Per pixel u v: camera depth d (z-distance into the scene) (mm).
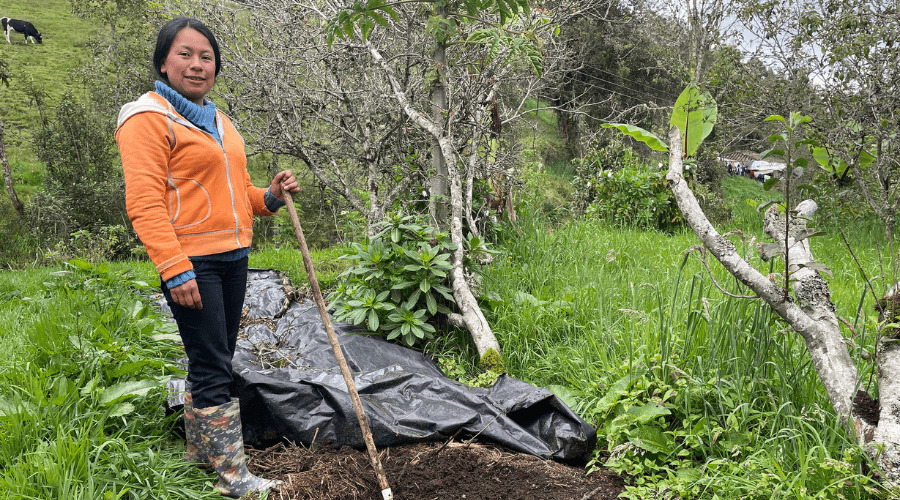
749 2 10828
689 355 3180
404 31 5453
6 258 16219
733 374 3018
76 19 38719
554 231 7109
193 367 2580
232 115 6445
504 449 2951
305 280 5797
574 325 4230
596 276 5242
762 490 2379
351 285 4398
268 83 6223
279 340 4262
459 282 4246
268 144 6332
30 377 2891
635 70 22578
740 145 16328
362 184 7793
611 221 9703
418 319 4012
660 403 2926
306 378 3275
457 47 5188
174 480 2520
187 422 2631
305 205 12992
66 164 18016
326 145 6547
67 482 2209
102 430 2631
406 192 6035
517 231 6469
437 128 4520
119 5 22609
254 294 4965
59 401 2697
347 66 5984
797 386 2932
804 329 2602
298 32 6051
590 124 22578
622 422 2947
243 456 2621
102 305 3982
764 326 2963
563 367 3818
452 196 4570
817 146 2684
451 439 2982
